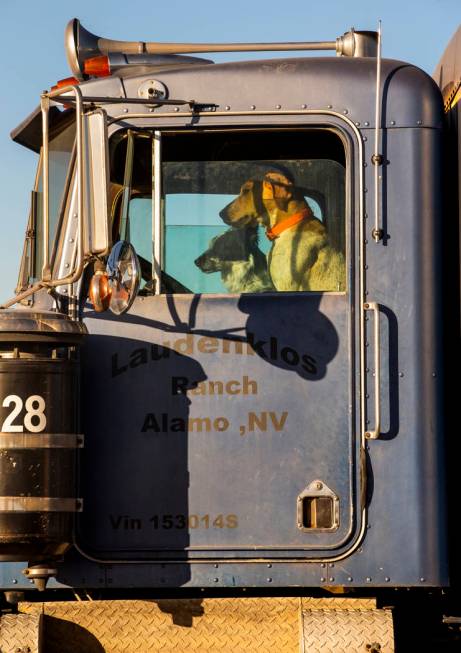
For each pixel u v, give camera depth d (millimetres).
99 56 9664
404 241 9094
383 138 9188
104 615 9055
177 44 9945
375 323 8969
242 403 8977
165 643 9055
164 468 8969
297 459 8914
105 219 8258
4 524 8469
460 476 9055
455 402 9156
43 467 8570
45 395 8648
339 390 8953
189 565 8891
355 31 9867
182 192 9336
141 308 9102
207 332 9055
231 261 9273
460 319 9156
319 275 9242
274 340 9023
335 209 9312
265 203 9328
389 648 8797
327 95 9250
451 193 9422
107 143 8336
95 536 8945
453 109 9469
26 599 9383
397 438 8914
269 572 8844
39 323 8633
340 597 9102
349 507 8859
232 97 9273
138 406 9031
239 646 9055
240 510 8906
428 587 8977
